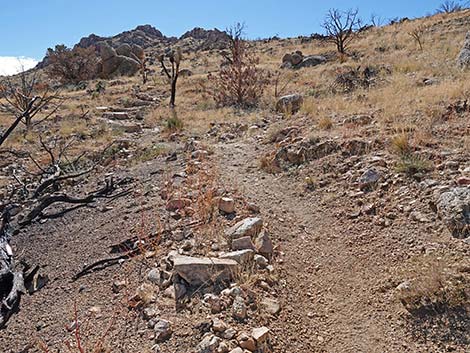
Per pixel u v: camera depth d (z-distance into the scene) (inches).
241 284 131.4
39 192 282.2
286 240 171.5
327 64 797.9
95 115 572.1
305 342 115.7
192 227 179.0
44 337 133.3
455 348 106.3
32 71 1478.8
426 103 281.7
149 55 1972.2
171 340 113.2
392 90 367.2
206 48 1839.3
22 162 373.4
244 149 313.4
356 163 221.1
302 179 228.8
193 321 118.0
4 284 170.4
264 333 110.4
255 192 222.2
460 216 146.1
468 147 201.6
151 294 134.8
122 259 167.9
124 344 116.9
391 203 177.2
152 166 305.1
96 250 184.2
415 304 121.5
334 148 245.1
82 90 920.3
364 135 251.0
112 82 991.6
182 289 131.6
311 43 1369.3
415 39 787.4
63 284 163.0
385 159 211.9
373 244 157.0
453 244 139.9
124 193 254.4
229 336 109.6
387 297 129.0
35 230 226.2
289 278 144.9
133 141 405.4
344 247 161.2
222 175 252.8
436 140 217.8
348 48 963.3
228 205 190.4
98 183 291.9
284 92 566.9
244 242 155.1
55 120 542.6
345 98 405.1
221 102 584.4
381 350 111.7
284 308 127.5
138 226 194.1
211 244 161.3
